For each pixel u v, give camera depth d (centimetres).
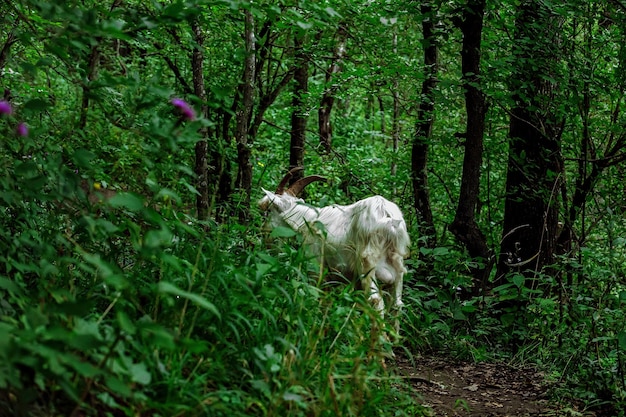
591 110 937
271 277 479
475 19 830
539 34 817
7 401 284
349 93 1203
